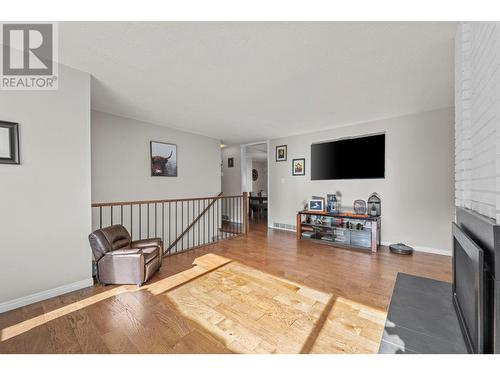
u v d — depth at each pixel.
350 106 3.28
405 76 2.36
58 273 2.12
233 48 1.88
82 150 2.28
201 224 5.34
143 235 4.23
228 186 7.09
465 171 1.47
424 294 1.85
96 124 3.56
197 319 1.75
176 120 4.09
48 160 2.06
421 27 1.60
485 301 1.01
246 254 3.41
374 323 1.69
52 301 2.01
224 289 2.25
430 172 3.45
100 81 2.51
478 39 1.26
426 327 1.44
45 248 2.04
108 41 1.79
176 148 4.77
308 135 4.97
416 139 3.56
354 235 3.92
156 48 1.88
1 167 1.83
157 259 2.69
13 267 1.89
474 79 1.34
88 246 2.33
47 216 2.06
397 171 3.74
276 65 2.15
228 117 3.87
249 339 1.52
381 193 3.92
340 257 3.25
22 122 1.93
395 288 1.96
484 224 1.04
